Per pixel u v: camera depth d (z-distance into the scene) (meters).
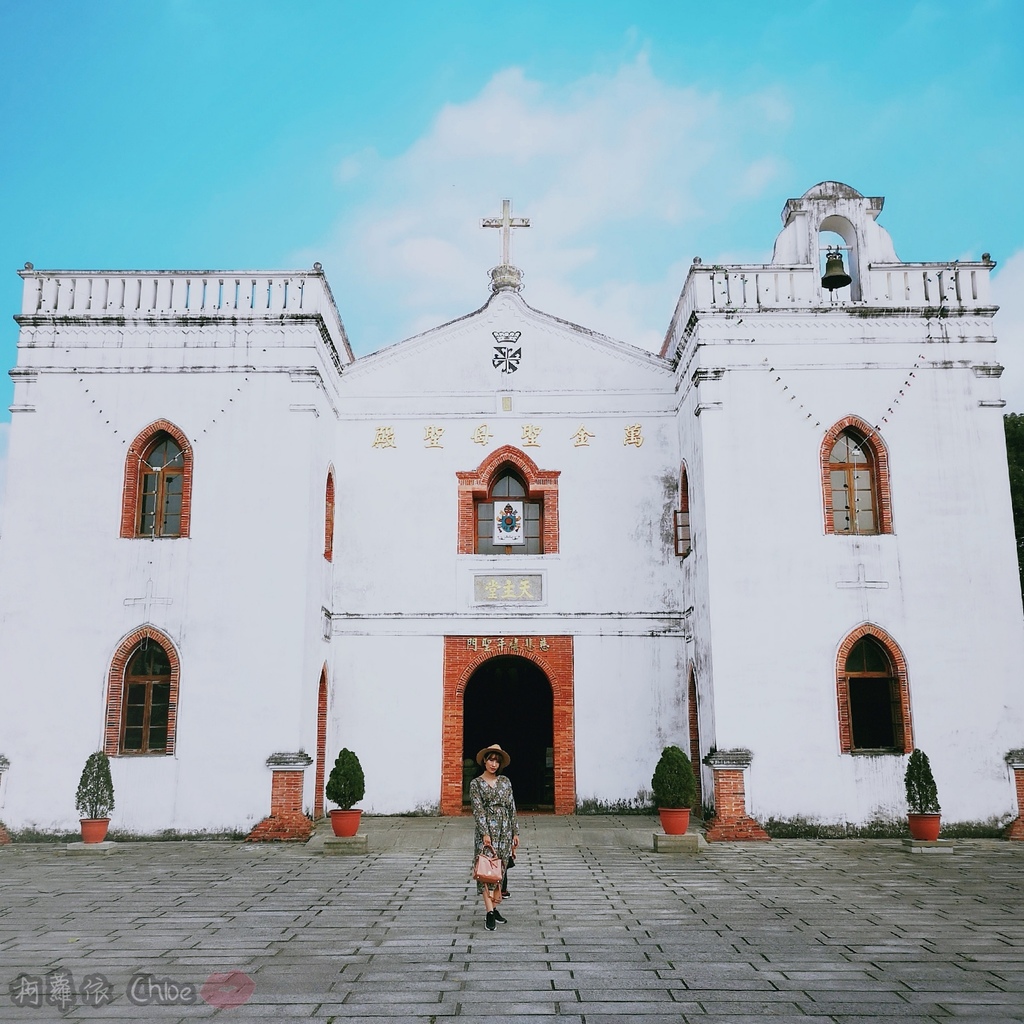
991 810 15.92
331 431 19.36
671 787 14.65
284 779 15.94
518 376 20.12
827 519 16.84
